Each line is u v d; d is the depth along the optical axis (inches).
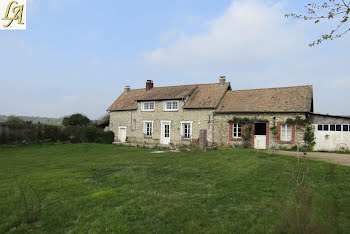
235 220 204.7
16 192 275.1
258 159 489.1
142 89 1232.8
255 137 774.5
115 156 610.5
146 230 186.2
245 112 792.9
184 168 424.5
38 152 708.0
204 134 693.3
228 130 828.6
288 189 291.9
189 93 959.0
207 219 206.2
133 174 374.6
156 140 1012.5
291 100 756.0
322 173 375.2
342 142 678.5
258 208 231.0
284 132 732.7
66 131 960.9
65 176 358.0
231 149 653.3
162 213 216.1
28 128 872.3
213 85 990.4
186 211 221.5
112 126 1194.0
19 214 214.1
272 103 776.9
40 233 182.1
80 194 269.4
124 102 1190.9
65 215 213.6
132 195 266.5
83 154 672.4
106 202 243.3
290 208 188.9
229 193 275.9
